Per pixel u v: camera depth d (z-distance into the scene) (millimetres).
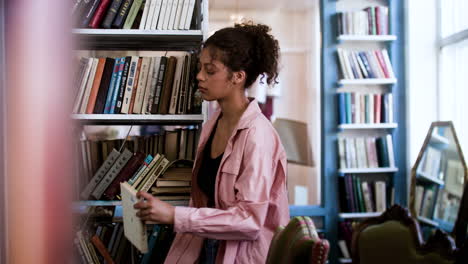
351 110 3699
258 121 1395
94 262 1750
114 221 2033
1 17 300
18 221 293
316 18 4016
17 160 295
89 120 1938
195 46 2066
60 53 305
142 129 3266
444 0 3611
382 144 3721
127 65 1791
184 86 1786
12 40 298
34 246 294
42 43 301
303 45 4047
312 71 4012
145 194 1263
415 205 3365
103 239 1846
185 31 1783
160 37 1865
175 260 1525
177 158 1922
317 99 3984
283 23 4062
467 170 2857
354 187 3678
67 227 302
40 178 296
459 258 1437
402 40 3799
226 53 1364
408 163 3742
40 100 299
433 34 3723
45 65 301
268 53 1430
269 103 3951
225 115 1483
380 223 1698
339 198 3766
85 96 1761
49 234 296
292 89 3992
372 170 3693
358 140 3734
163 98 1776
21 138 295
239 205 1300
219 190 1394
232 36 1370
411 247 1574
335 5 3793
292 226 970
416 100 3719
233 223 1269
